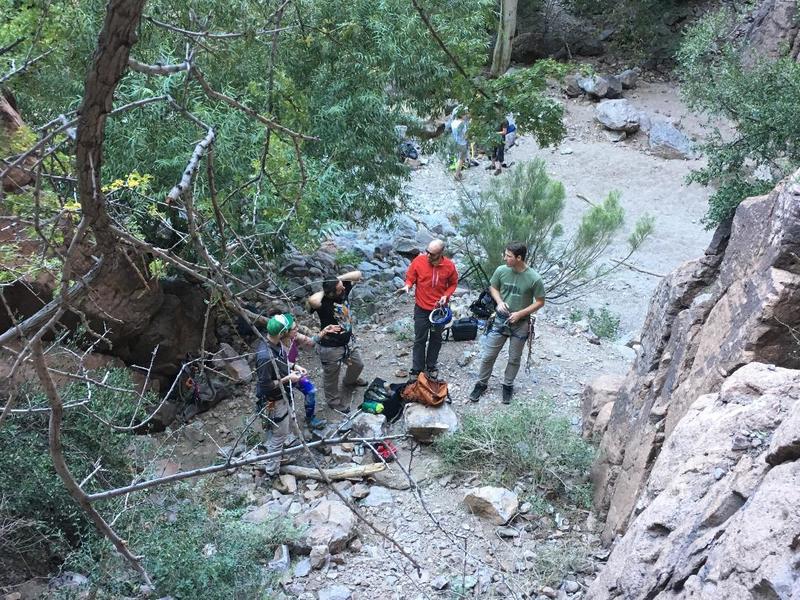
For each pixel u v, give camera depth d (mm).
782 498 3572
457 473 7203
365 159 9766
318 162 8531
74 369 6781
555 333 10281
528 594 5848
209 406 8336
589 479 7016
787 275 5109
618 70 20672
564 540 6430
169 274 8406
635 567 4355
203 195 6867
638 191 16219
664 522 4367
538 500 6789
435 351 8320
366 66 8883
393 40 8953
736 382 4863
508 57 18328
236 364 8734
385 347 9445
